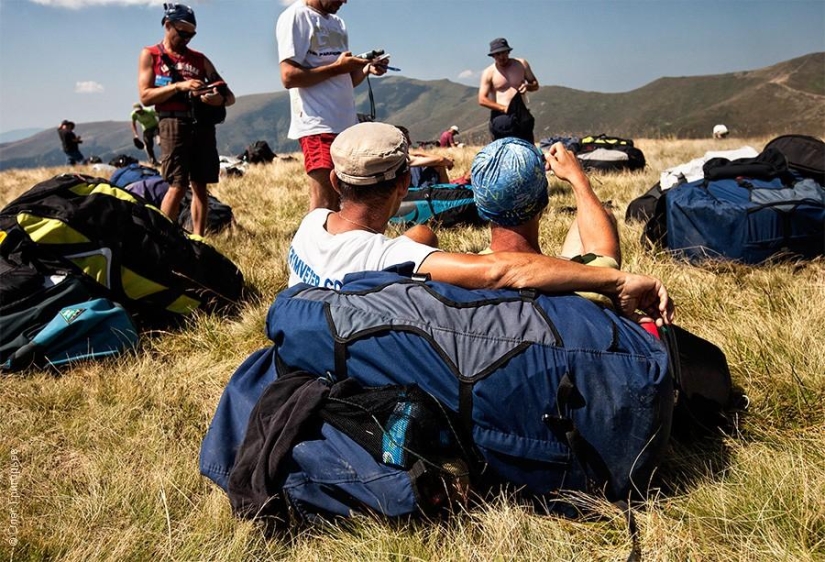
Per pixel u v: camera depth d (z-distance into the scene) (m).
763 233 4.41
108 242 4.00
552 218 6.14
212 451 2.33
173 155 5.91
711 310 3.72
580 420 2.05
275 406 2.24
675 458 2.45
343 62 4.93
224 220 6.88
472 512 2.16
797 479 2.18
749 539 1.97
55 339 3.66
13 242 3.96
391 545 2.05
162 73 5.87
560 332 2.09
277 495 2.16
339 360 2.22
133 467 2.69
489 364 2.05
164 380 3.47
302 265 2.71
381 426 2.07
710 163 5.15
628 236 5.30
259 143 16.91
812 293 3.76
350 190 2.61
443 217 6.29
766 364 2.93
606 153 10.18
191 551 2.16
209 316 4.34
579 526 2.14
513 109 7.55
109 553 2.18
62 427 3.09
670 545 1.98
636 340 2.14
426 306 2.19
